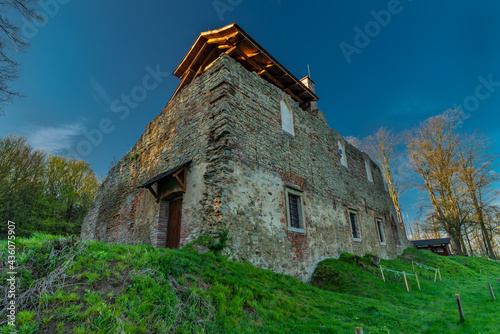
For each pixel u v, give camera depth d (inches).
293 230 365.7
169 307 145.5
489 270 655.1
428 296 324.8
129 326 124.1
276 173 373.1
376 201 694.5
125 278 156.6
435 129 987.3
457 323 230.1
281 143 405.1
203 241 274.2
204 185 317.1
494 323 224.4
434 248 962.7
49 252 160.2
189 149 368.8
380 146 1165.7
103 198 636.1
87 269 154.9
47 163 866.1
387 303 276.1
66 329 115.3
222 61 360.8
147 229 400.5
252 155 343.9
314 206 430.6
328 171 513.0
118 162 613.9
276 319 180.9
